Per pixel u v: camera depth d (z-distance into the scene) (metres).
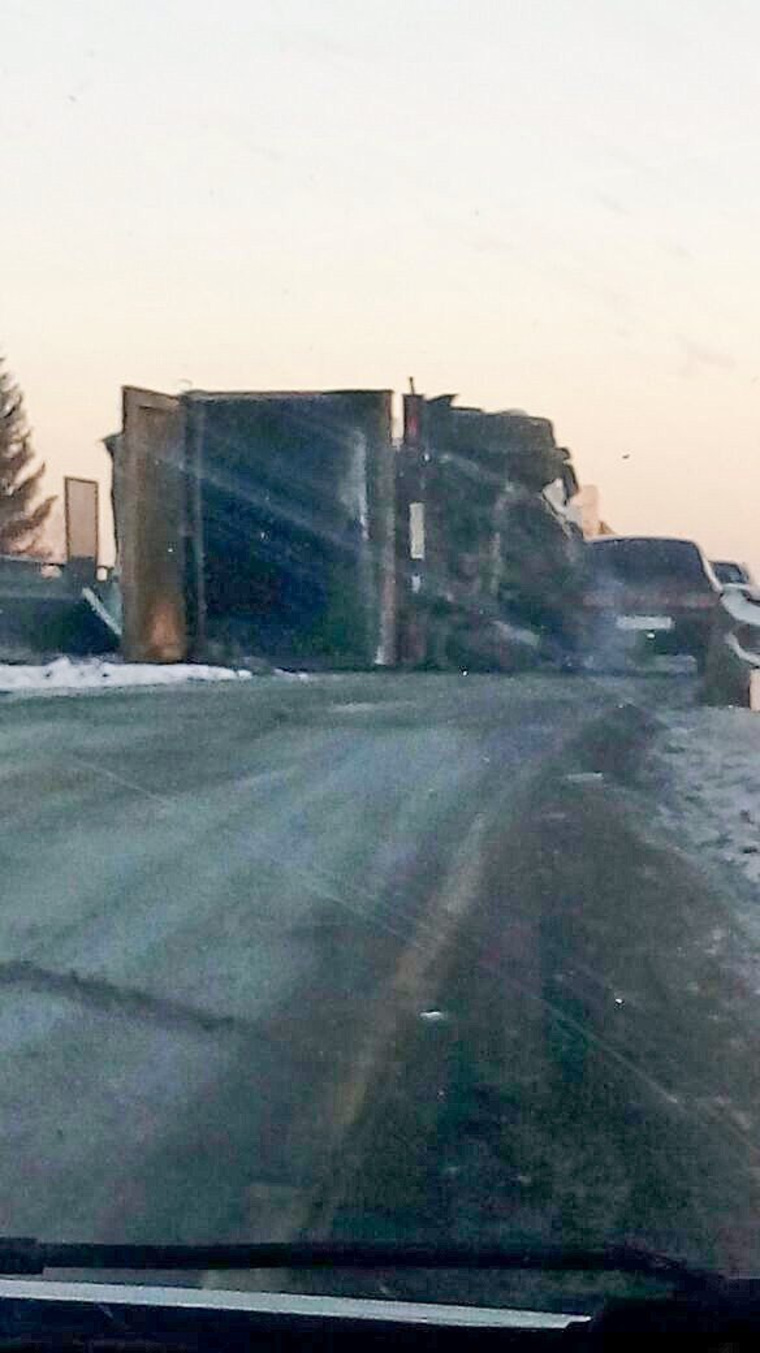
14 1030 6.77
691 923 8.60
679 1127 5.76
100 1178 5.29
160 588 21.52
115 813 11.35
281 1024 6.91
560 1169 5.38
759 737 15.62
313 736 15.61
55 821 11.01
